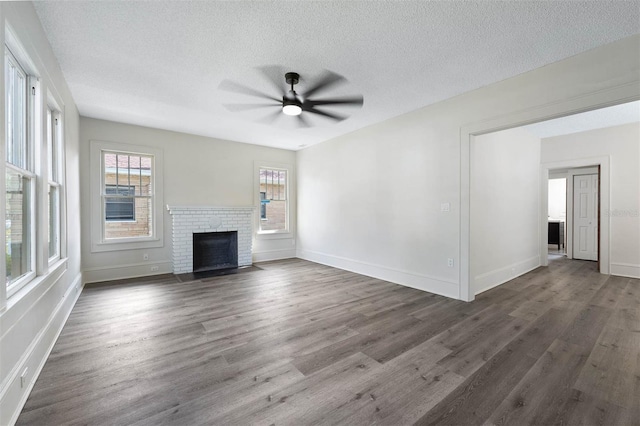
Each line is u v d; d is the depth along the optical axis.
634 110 4.27
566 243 6.82
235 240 5.64
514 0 1.95
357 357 2.22
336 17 2.13
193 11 2.06
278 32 2.31
